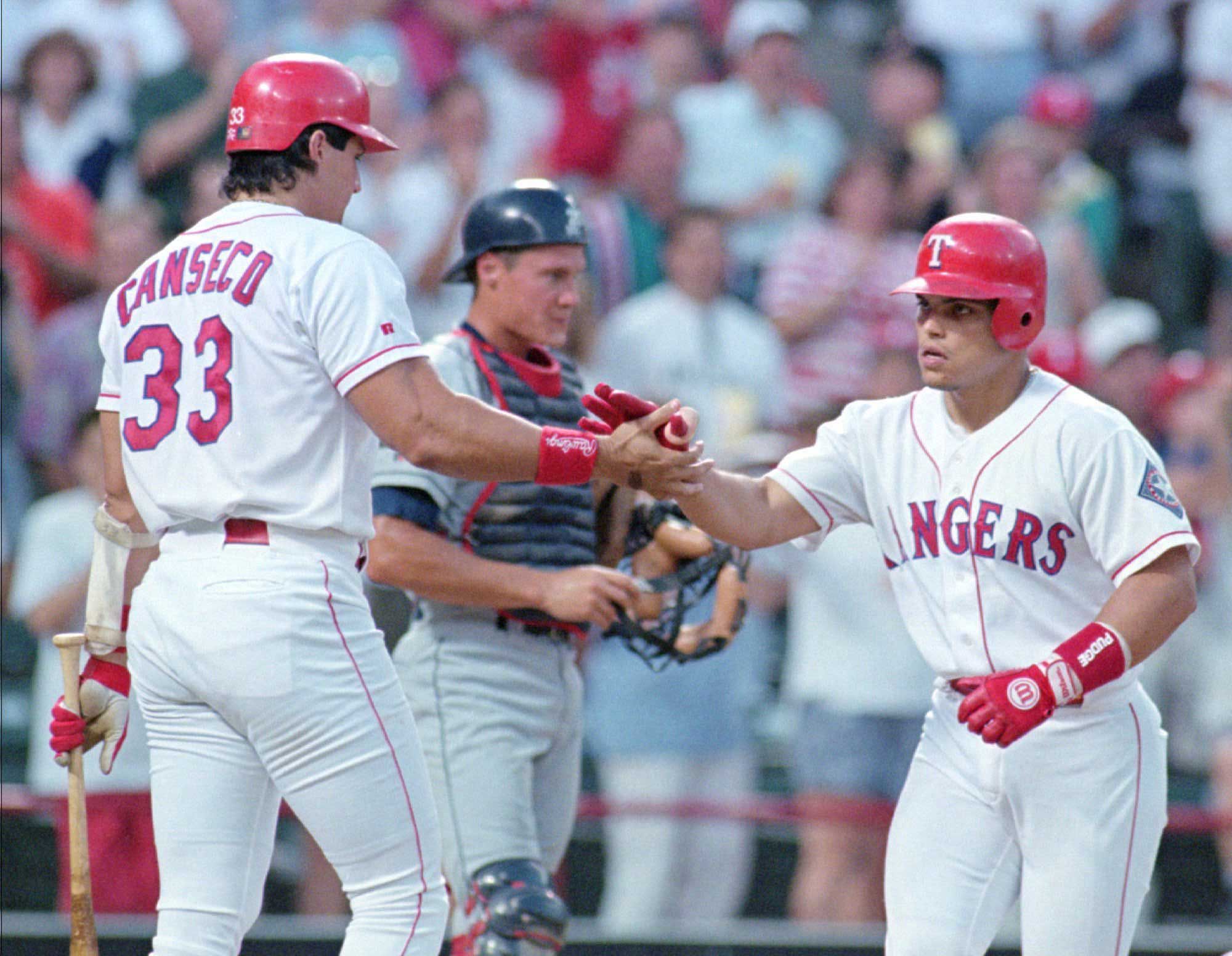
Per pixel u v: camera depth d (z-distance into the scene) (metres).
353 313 10.21
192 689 10.38
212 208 26.22
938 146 32.34
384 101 27.64
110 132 29.25
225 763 10.54
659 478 11.23
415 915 10.62
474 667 13.74
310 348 10.28
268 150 10.73
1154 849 11.30
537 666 13.89
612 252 26.69
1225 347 31.16
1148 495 10.73
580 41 30.39
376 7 31.14
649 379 24.44
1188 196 32.84
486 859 13.51
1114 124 34.09
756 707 26.08
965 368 10.99
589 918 23.61
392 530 13.26
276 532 10.35
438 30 31.84
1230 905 24.50
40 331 26.78
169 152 28.69
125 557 11.52
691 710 20.77
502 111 30.53
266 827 10.84
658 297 24.97
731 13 35.22
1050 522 11.00
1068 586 11.12
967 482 11.19
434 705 13.77
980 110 34.31
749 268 29.73
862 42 36.50
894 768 20.91
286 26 30.70
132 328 10.79
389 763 10.48
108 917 19.11
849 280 27.38
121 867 19.23
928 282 10.91
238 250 10.42
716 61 34.41
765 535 11.76
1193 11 34.12
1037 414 11.06
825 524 11.97
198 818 10.51
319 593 10.31
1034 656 11.21
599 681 21.19
